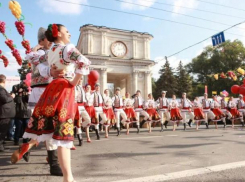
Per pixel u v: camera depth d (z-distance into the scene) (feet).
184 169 10.68
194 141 21.02
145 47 91.35
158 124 51.21
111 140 23.39
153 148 17.25
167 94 142.92
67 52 7.49
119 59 86.22
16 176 10.33
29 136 7.55
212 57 164.45
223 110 46.37
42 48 11.32
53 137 6.84
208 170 10.41
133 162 12.49
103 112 27.84
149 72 89.45
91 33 83.51
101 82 82.07
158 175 9.72
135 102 34.60
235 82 143.02
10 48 12.79
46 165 12.55
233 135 26.61
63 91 7.38
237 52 152.97
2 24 12.25
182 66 163.12
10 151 18.28
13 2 10.75
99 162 12.67
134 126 48.21
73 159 13.65
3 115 17.81
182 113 38.17
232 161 12.25
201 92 171.01
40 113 7.45
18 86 22.40
